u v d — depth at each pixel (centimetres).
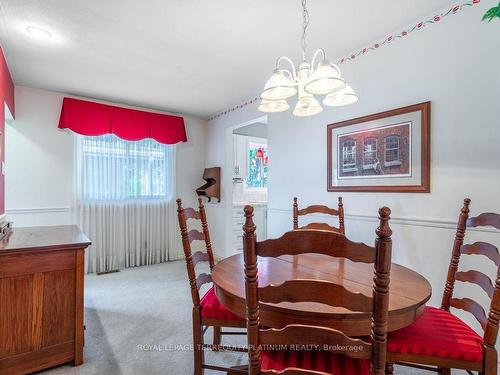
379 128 224
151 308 260
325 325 96
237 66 277
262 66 277
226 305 116
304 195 291
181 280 339
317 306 101
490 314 111
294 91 161
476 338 117
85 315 245
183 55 254
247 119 378
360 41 230
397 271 139
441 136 190
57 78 305
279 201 322
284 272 136
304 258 162
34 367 164
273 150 330
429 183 195
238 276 132
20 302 161
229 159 432
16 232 215
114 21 202
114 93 352
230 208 432
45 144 340
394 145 214
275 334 88
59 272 173
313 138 282
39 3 182
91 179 368
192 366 176
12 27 209
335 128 258
